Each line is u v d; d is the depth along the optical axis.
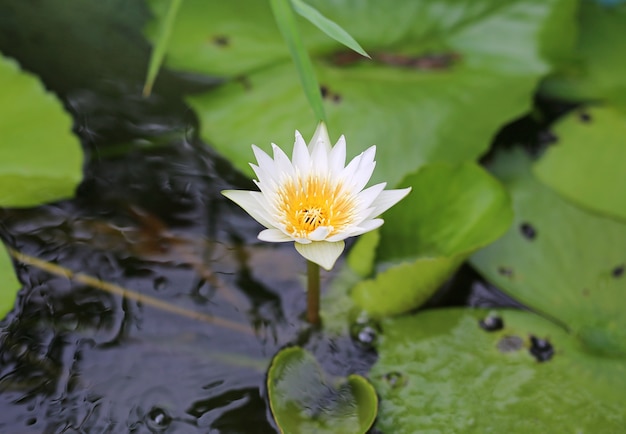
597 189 1.27
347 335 1.19
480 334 1.19
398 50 1.32
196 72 1.31
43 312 1.18
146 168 1.26
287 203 1.15
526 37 1.33
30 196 1.22
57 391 1.16
